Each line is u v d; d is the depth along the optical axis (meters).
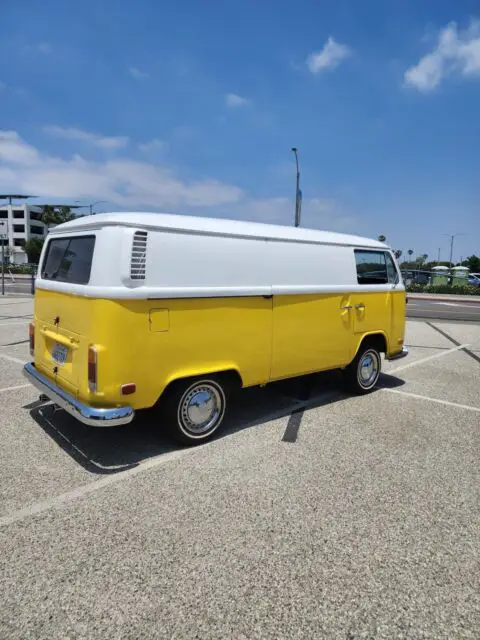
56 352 4.15
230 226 4.18
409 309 19.25
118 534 2.85
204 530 2.91
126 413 3.48
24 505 3.15
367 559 2.68
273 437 4.47
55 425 4.60
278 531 2.92
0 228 19.72
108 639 2.07
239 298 4.21
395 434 4.64
